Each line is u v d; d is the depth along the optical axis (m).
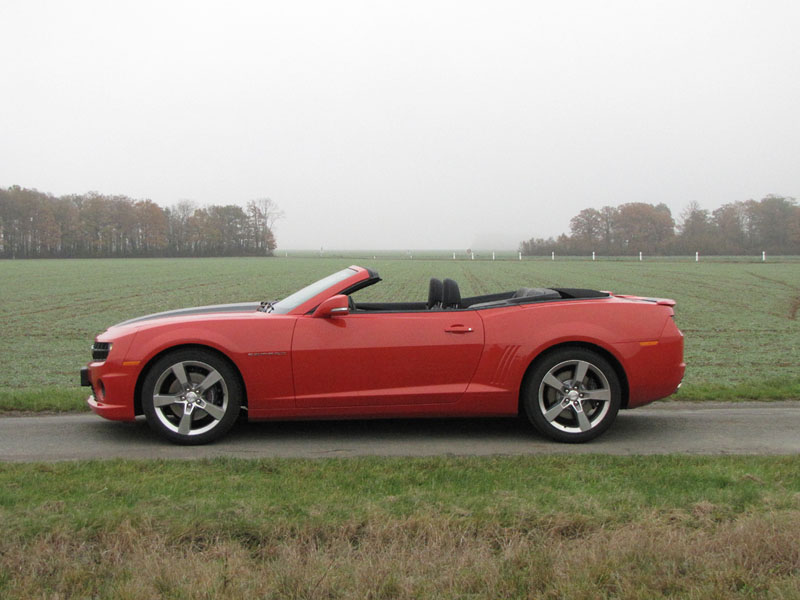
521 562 3.11
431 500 3.99
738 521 3.58
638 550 3.19
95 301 29.02
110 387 5.77
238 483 4.43
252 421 6.48
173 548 3.31
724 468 4.74
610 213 114.69
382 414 5.90
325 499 4.02
